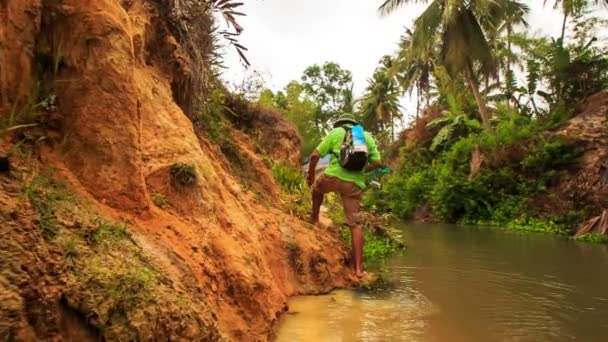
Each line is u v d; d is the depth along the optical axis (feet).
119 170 9.75
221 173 16.49
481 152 65.36
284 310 14.03
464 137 79.05
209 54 19.65
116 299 6.97
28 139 8.54
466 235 41.42
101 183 9.50
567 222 46.75
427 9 64.44
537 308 15.28
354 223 19.47
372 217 30.17
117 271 7.36
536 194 54.13
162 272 8.42
